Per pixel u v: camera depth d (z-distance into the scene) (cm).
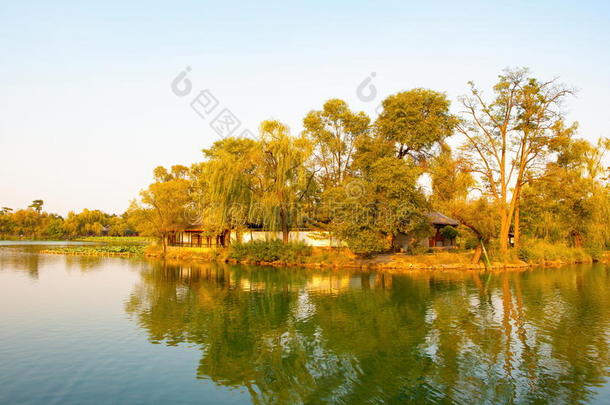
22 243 9494
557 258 4250
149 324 1698
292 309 1984
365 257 3916
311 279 3041
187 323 1719
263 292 2467
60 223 12769
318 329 1625
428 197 3741
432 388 1061
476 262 3678
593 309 1959
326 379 1127
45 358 1277
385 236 3794
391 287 2639
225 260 4506
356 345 1426
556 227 4703
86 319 1777
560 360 1257
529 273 3400
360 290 2527
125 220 12394
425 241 4581
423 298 2250
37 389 1047
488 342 1447
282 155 3941
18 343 1425
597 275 3275
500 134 3875
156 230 5388
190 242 5934
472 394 1026
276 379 1126
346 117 4922
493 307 2011
